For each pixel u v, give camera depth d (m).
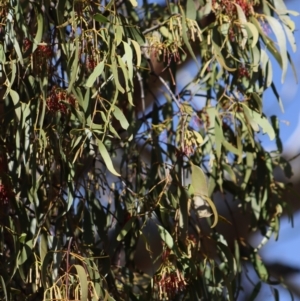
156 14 7.00
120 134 6.81
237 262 6.78
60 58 6.68
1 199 6.54
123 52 6.57
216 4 6.68
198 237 6.64
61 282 6.41
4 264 6.56
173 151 6.69
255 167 6.89
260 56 6.68
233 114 6.72
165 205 6.58
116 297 6.61
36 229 6.57
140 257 6.92
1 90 6.67
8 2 6.51
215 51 6.65
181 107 6.64
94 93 6.54
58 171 6.66
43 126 6.60
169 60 6.66
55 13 6.64
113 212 6.75
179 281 6.50
